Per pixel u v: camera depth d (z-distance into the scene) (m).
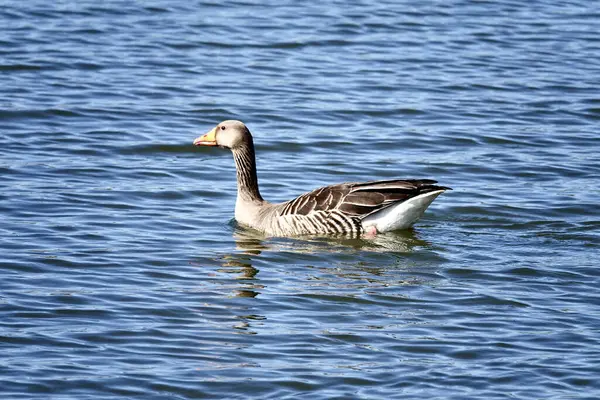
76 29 28.27
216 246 15.71
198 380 10.95
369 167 19.95
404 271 14.68
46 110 22.31
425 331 12.41
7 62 25.16
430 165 20.11
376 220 16.41
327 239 16.30
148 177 19.05
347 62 26.72
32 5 30.28
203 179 19.20
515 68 26.81
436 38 29.14
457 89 25.00
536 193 18.55
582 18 31.98
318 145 21.11
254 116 22.61
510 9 32.75
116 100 23.23
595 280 14.27
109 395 10.55
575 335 12.30
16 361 11.25
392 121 22.70
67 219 16.45
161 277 14.14
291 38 28.44
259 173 19.50
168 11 30.55
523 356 11.67
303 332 12.30
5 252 14.77
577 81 25.88
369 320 12.73
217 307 13.04
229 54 26.98
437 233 16.53
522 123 22.84
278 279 14.21
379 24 30.27
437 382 10.98
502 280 14.30
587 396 10.66
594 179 19.38
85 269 14.28
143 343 11.87
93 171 19.08
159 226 16.52
